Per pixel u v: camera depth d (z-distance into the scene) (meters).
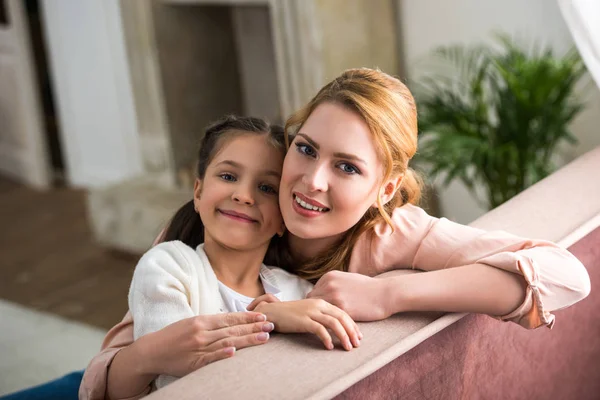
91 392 1.14
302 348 1.06
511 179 2.73
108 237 3.96
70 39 4.67
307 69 3.23
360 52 3.28
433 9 3.23
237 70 4.18
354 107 1.17
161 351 1.07
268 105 4.17
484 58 3.01
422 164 3.23
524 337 1.37
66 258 4.01
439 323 1.12
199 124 4.07
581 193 1.49
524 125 2.59
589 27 1.93
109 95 4.58
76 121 4.87
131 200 3.81
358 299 1.14
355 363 1.02
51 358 2.79
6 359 2.78
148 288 1.19
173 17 3.89
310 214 1.18
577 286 1.16
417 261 1.27
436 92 3.30
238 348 1.06
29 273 3.88
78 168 4.99
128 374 1.09
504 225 1.37
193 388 0.98
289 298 1.33
